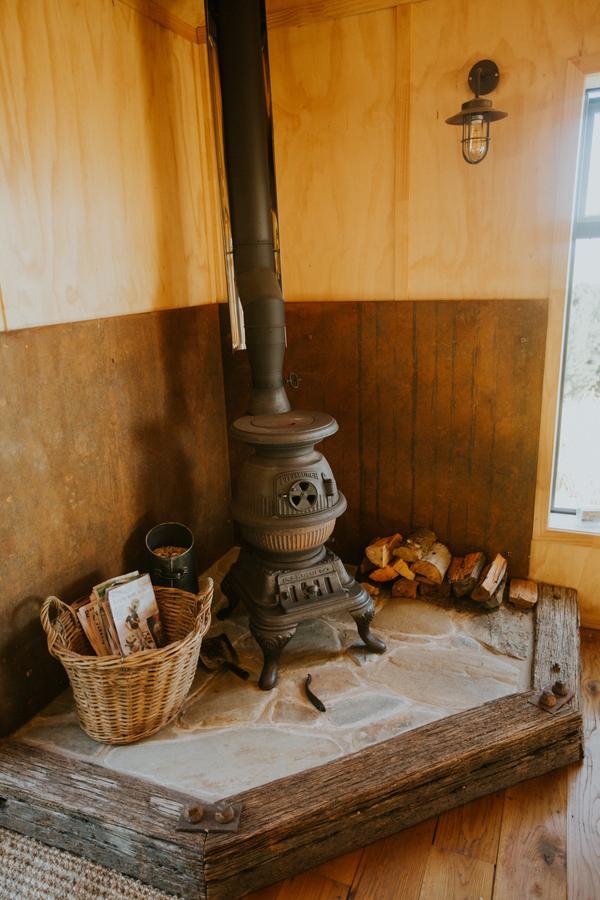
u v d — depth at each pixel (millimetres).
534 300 2330
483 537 2650
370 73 2354
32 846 1684
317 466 2143
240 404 2924
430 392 2566
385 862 1633
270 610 2135
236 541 3152
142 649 2008
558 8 2074
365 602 2230
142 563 2461
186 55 2514
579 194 2330
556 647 2219
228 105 2139
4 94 1716
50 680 2055
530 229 2293
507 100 2209
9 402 1799
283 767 1745
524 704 1943
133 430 2342
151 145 2340
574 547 2525
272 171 2277
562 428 2641
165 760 1789
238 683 2137
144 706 1823
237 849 1516
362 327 2600
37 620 1978
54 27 1858
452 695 2021
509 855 1633
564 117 2148
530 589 2543
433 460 2637
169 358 2523
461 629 2377
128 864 1588
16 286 1807
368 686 2084
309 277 2662
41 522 1956
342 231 2559
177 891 1541
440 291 2475
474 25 2182
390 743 1805
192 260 2654
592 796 1811
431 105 2305
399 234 2467
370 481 2766
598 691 2189
